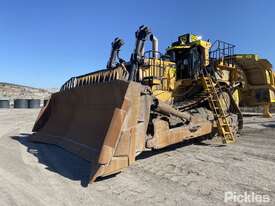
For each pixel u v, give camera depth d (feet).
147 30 23.40
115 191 15.49
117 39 27.40
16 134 37.93
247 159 23.00
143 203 13.87
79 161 21.84
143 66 25.86
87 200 14.23
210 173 18.95
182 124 24.47
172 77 29.89
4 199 14.35
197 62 32.14
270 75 37.88
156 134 20.85
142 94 19.15
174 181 17.24
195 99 29.37
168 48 33.50
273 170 19.75
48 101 31.58
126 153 17.02
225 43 34.88
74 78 28.43
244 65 37.78
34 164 21.06
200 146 28.73
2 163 21.34
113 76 22.88
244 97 39.96
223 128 30.22
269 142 31.42
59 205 13.61
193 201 14.14
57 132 27.84
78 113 24.59
